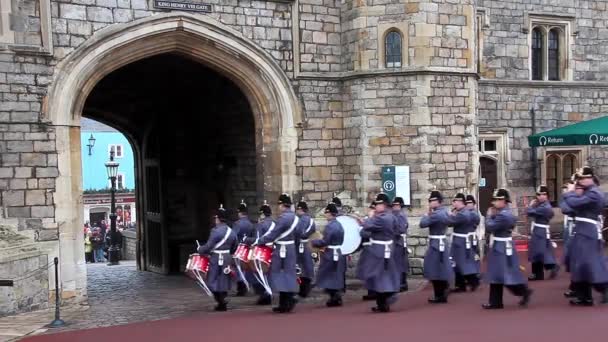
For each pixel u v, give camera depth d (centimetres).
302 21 1344
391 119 1332
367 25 1340
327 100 1371
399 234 1120
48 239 1113
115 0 1173
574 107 1881
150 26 1198
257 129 1359
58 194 1125
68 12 1134
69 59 1133
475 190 1395
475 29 1401
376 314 909
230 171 1599
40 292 1063
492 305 906
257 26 1302
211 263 1013
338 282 1006
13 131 1091
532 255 1182
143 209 1877
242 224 1193
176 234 1756
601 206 890
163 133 1738
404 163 1327
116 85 1596
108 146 3744
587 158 1897
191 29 1235
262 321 888
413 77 1322
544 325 777
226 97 1567
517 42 1805
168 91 1664
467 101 1367
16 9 1088
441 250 1002
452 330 777
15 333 850
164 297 1253
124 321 930
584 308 880
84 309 1080
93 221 3453
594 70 1914
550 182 1875
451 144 1350
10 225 1064
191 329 844
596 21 1912
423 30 1319
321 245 1009
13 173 1093
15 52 1087
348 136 1375
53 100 1120
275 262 968
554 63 1884
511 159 1800
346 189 1384
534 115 1825
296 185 1345
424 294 1101
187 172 1770
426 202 1323
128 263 2145
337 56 1385
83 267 1154
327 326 834
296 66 1338
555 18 1853
